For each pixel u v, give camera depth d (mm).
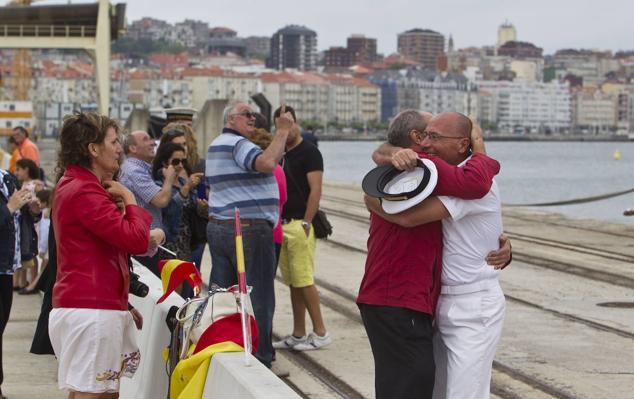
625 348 11125
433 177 6109
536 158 130000
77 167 6652
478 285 6344
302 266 10977
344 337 11703
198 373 6426
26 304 14742
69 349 6578
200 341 6625
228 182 9508
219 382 6121
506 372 10039
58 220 6621
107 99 53438
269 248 9586
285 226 10891
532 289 15094
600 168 91812
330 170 82938
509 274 16672
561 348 11102
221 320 6660
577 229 24109
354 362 10477
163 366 7883
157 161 11266
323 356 10750
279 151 9344
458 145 6398
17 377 10328
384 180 6305
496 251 6367
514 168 91438
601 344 11320
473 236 6312
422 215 6176
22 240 11375
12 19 53344
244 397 5633
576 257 18812
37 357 11273
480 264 6344
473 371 6312
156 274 10906
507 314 13070
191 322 6801
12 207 8828
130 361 6906
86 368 6559
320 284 15641
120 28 54750
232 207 9484
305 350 11062
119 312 6660
